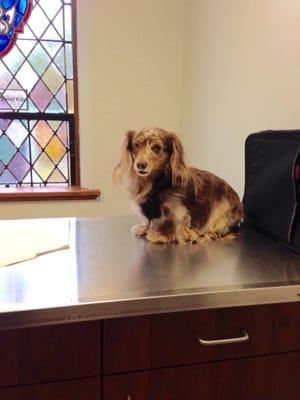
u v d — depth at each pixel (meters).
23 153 2.08
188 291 0.74
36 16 1.96
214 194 1.04
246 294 0.76
